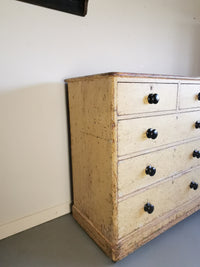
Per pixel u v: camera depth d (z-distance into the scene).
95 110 0.97
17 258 1.04
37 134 1.20
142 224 1.09
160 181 1.12
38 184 1.26
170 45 1.71
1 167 1.12
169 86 1.02
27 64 1.09
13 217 1.21
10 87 1.07
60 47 1.18
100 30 1.31
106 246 1.05
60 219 1.36
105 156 0.96
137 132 0.95
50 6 1.09
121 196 0.97
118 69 1.45
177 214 1.26
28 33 1.06
